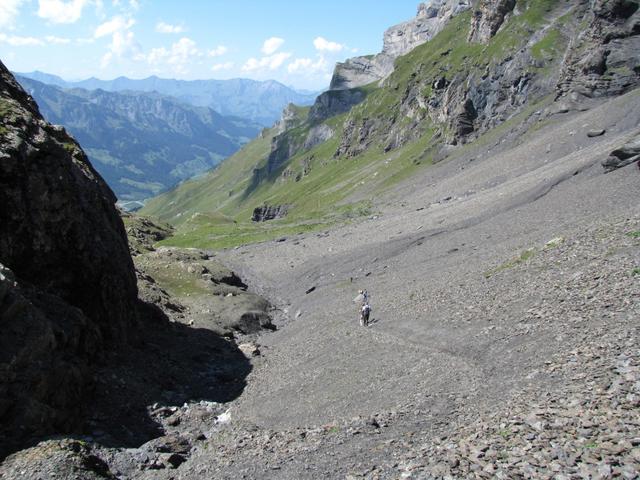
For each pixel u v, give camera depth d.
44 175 37.69
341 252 82.88
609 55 106.75
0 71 44.97
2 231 34.88
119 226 49.31
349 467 20.55
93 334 37.22
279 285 78.50
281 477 21.52
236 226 136.25
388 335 38.84
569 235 43.06
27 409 25.97
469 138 143.25
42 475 22.27
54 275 38.28
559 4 149.12
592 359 21.84
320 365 38.00
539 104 123.75
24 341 27.92
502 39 155.38
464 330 33.97
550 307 30.45
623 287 28.05
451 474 16.39
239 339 54.47
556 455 15.33
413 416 24.25
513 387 23.09
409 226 84.94
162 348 46.28
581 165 70.88
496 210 72.50
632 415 15.89
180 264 73.44
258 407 34.22
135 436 30.62
